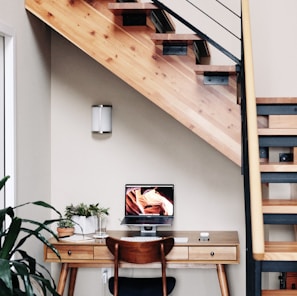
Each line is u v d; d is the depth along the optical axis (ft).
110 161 17.46
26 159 15.16
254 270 10.46
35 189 15.94
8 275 9.20
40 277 10.47
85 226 16.67
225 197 17.26
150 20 14.39
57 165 17.54
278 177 12.39
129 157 17.43
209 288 17.34
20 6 14.57
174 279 16.39
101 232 16.67
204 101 13.91
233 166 17.22
